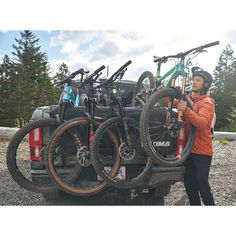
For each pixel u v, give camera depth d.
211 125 3.58
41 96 19.23
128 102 5.55
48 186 3.48
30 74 21.84
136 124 3.50
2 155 7.09
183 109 3.31
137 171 3.64
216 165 6.70
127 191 4.54
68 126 3.28
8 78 21.19
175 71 3.64
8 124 18.72
